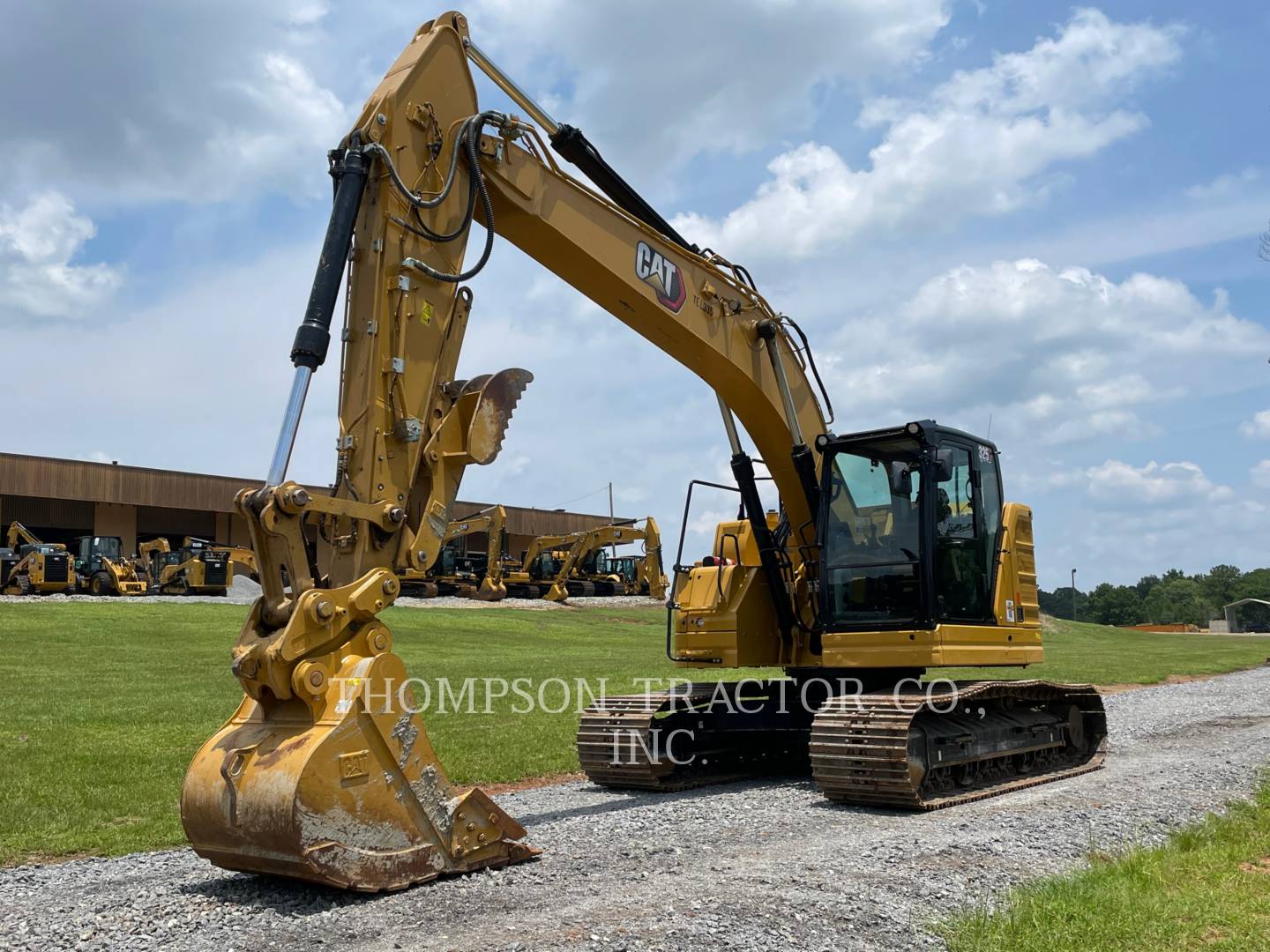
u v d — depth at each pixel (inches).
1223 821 329.4
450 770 494.0
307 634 250.5
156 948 211.6
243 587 2003.0
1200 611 6343.5
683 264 400.5
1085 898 236.5
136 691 828.6
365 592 261.7
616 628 1899.6
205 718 676.1
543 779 490.3
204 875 279.3
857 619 427.5
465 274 309.4
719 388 434.6
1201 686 1049.5
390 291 295.1
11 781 456.4
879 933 218.4
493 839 276.2
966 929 216.1
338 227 284.5
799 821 351.9
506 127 329.4
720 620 462.0
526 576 2393.0
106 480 2106.3
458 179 317.4
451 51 323.6
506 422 307.9
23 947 214.8
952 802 384.8
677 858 289.4
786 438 450.9
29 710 697.0
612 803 405.4
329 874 237.5
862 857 282.7
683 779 459.2
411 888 254.5
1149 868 267.7
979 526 446.3
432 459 294.7
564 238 351.6
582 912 231.3
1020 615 461.1
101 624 1398.9
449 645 1464.1
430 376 300.7
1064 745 498.0
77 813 395.5
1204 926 223.0
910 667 419.2
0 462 1977.1
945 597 420.8
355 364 289.6
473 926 222.1
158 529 2300.7
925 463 417.1
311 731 246.7
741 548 478.6
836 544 434.6
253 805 241.1
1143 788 406.0
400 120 304.2
